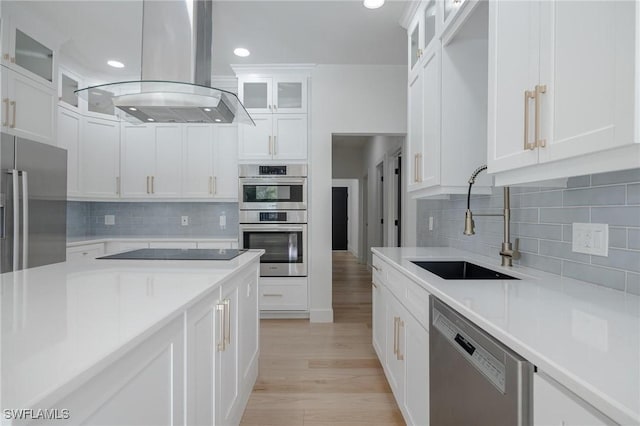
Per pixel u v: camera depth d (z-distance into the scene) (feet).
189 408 3.71
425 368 4.64
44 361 1.97
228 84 13.05
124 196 12.84
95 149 12.45
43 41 9.16
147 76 6.56
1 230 7.26
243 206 12.28
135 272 4.87
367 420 6.29
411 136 8.18
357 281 18.85
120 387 2.48
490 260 6.43
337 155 26.96
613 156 2.84
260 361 8.79
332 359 8.91
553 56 3.38
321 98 12.07
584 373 1.94
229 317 5.24
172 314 3.02
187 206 14.03
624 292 3.82
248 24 9.32
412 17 8.39
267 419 6.31
